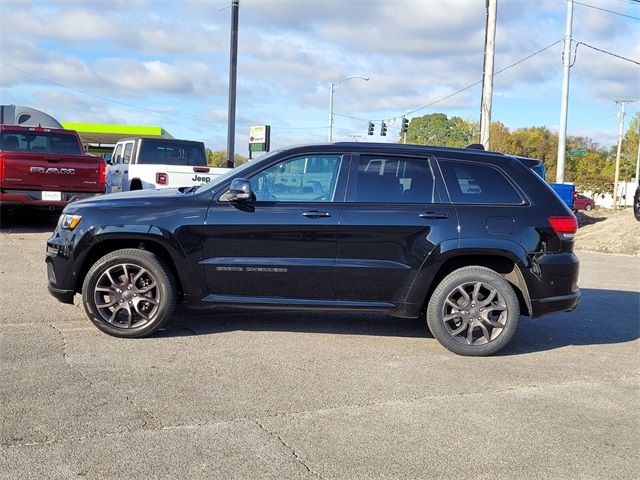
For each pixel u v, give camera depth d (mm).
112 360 5289
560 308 6008
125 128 40781
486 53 19766
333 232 5816
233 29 19688
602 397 4930
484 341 5895
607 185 63719
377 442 3936
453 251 5820
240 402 4492
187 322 6656
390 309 5961
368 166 6039
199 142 16094
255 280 5883
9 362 5137
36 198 12953
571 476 3602
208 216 5848
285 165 6027
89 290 5828
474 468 3648
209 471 3477
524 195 6027
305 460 3654
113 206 5910
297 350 5820
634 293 9891
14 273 8953
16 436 3811
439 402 4664
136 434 3902
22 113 17641
